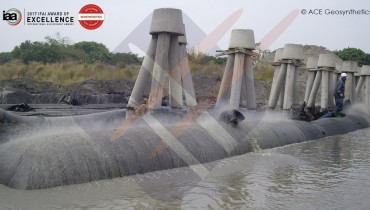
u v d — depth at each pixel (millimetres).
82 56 40125
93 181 6969
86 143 7426
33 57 37844
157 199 6207
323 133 15961
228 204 6086
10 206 5566
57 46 40750
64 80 31812
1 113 8195
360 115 21797
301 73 36906
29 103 21734
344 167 9148
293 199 6441
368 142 14180
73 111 14742
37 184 6355
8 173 6633
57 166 6660
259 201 6285
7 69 33281
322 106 20578
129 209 5660
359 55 47594
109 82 29234
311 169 8875
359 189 7129
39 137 7359
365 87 27000
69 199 5977
